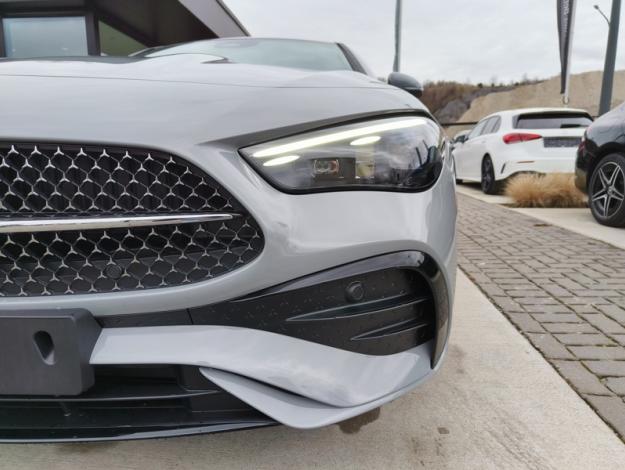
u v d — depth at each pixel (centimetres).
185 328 112
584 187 502
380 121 123
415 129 129
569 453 144
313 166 114
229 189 107
